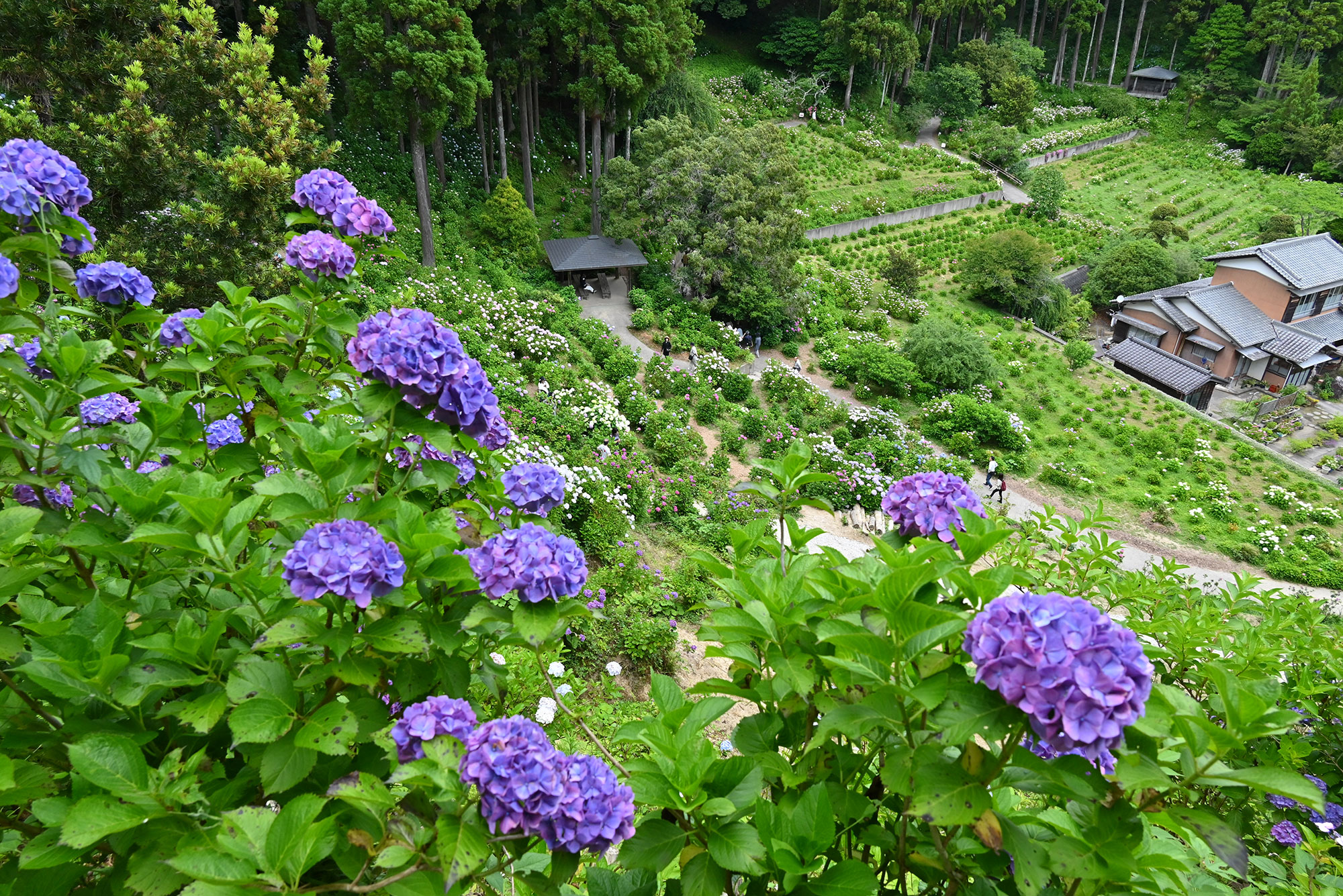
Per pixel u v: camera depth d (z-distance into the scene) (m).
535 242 32.78
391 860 1.79
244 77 13.09
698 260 31.67
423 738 1.97
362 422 3.06
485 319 24.56
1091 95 76.94
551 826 1.82
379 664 2.24
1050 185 55.78
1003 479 26.45
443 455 3.10
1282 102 69.69
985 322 41.78
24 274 3.16
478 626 2.39
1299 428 36.75
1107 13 83.06
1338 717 4.80
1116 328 45.66
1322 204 60.19
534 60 33.25
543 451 15.17
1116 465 30.39
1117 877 1.72
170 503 2.37
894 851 2.20
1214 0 79.12
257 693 1.99
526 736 1.90
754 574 2.60
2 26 12.25
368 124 29.61
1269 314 43.19
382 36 24.73
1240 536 27.00
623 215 33.69
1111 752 1.63
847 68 62.09
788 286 33.62
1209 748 1.80
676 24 37.72
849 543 19.31
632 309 32.41
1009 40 74.31
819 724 1.95
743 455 23.06
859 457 24.08
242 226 12.77
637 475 17.86
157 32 13.66
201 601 2.56
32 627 2.04
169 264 12.17
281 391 3.22
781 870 2.01
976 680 1.70
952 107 66.81
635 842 2.00
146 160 12.00
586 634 10.52
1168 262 46.78
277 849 1.67
